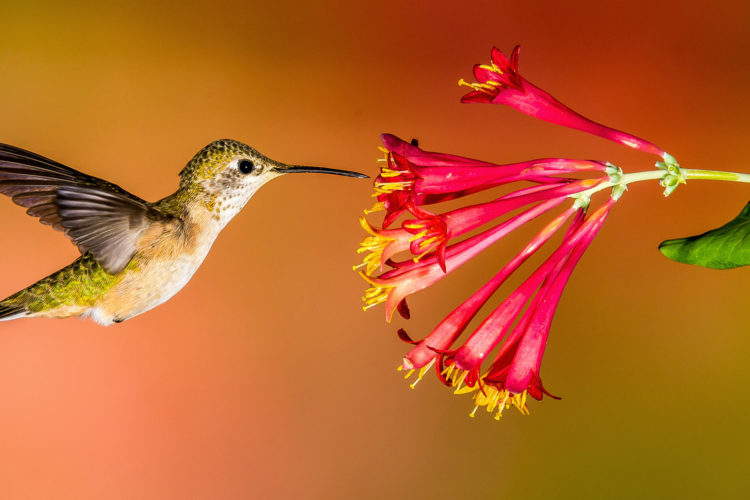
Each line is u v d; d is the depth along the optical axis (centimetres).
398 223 268
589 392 242
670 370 240
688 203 254
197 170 168
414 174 162
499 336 162
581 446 239
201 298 263
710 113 265
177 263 168
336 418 255
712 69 268
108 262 167
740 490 229
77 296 168
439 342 162
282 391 257
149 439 251
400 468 249
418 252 162
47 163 168
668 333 244
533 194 162
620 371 242
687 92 267
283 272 269
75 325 256
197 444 252
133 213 167
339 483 248
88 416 250
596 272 251
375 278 162
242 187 168
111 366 255
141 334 258
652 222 253
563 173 162
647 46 272
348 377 258
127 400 252
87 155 271
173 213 168
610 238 253
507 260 243
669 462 233
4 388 248
